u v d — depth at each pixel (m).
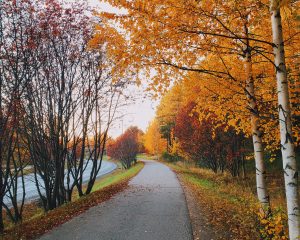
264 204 5.67
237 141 20.12
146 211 9.75
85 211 10.14
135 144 55.50
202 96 6.74
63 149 13.90
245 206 9.16
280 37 3.86
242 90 6.24
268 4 4.50
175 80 5.75
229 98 6.44
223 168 22.83
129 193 14.09
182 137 24.08
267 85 6.53
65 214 9.82
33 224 8.77
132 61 4.73
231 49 5.52
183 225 7.75
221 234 6.71
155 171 29.22
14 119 9.32
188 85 6.31
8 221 14.90
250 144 23.09
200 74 6.17
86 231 7.53
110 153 64.69
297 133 5.87
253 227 6.55
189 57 5.30
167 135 51.00
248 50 5.59
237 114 6.72
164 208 10.16
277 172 20.30
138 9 4.38
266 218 5.48
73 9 11.05
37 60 10.89
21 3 9.52
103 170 53.75
